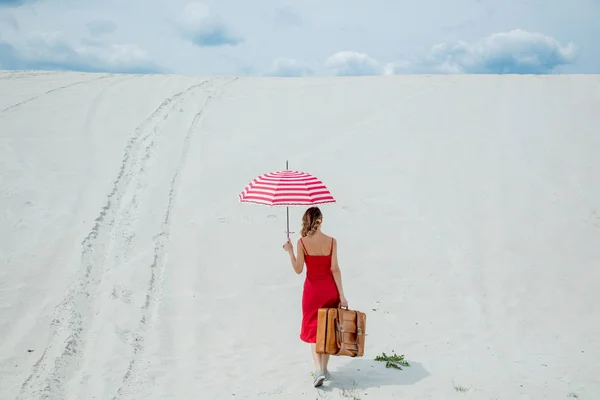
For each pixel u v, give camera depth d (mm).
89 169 12039
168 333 6973
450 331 7238
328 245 5508
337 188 11984
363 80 20344
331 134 14938
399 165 13078
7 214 9750
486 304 8094
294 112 16656
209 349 6621
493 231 10430
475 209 11195
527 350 6688
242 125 15430
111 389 5555
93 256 8742
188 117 15773
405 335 7090
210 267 8898
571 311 7922
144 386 5664
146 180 11805
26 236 9109
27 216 9781
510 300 8234
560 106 16578
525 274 9031
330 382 5715
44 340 6484
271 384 5691
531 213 11078
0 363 5938
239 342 6836
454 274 9000
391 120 15812
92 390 5539
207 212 10734
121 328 6934
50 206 10242
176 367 6133
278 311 7773
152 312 7473
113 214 10258
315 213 5457
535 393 5477
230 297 8070
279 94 18484
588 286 8703
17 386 5516
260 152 13594
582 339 7051
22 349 6262
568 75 19969
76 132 14031
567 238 10234
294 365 6207
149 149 13375
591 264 9406
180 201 11078
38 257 8508
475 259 9500
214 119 15773
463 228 10516
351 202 11445
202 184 11828
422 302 8133
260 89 19094
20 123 14234
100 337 6695
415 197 11656
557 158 13391
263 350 6633
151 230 9859
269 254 9492
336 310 5293
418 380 5770
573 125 15227
